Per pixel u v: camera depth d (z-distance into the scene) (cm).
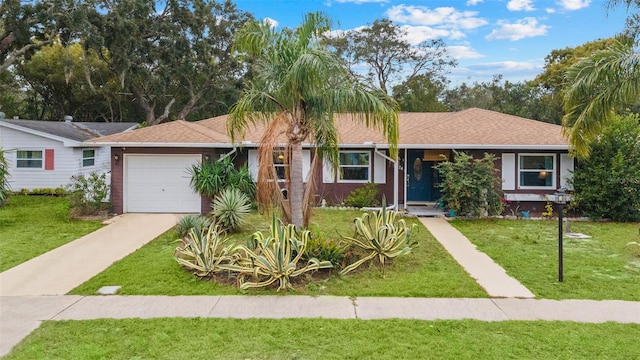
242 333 560
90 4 2647
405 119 1953
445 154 1700
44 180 2002
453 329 574
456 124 1700
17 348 521
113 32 2877
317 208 1576
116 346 524
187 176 1533
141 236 1169
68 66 2780
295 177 1007
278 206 1016
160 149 1530
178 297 702
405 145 1501
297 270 782
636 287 754
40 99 3891
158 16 3431
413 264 897
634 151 1394
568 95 1094
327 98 964
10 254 976
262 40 1000
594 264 897
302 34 999
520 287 754
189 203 1541
